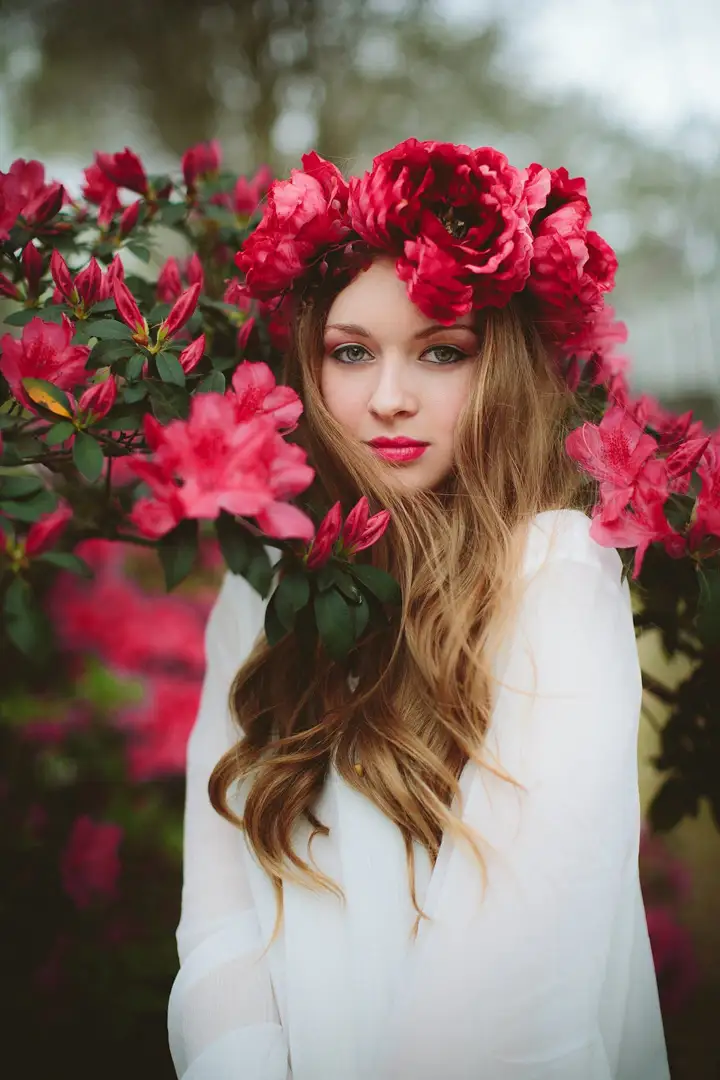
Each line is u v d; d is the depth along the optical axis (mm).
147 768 1662
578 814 773
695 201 2363
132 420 868
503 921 763
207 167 1307
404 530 949
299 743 1014
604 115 2422
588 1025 769
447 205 897
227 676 1165
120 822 1651
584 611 843
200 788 1107
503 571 893
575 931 761
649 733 1851
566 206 951
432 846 893
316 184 943
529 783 793
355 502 1032
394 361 938
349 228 944
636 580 1031
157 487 739
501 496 945
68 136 2418
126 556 1948
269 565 805
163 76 2432
